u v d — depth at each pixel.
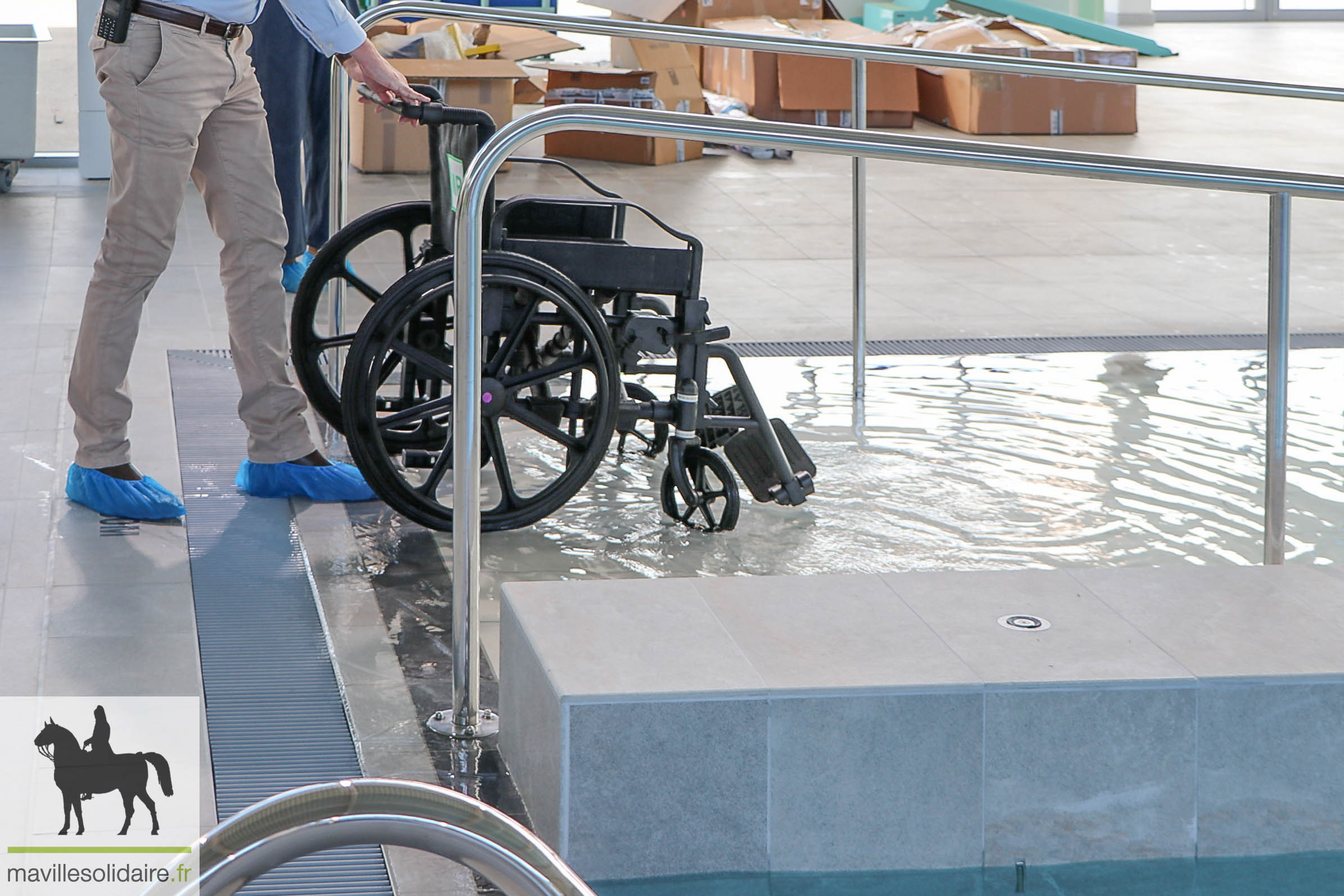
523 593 4.49
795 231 13.84
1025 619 4.37
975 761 3.92
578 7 30.06
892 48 7.52
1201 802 4.02
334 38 6.02
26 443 7.28
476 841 2.22
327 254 6.69
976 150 4.71
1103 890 3.90
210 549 6.07
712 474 7.44
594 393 8.86
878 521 6.75
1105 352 9.90
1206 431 8.18
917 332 10.39
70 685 4.79
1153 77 7.46
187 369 8.70
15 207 13.58
